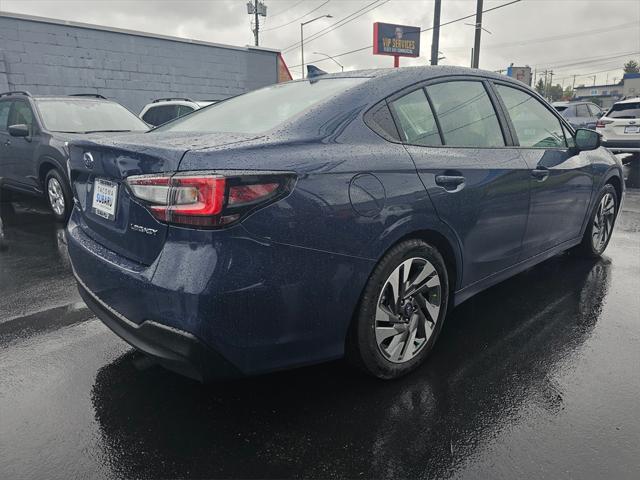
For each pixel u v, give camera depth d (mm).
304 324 2045
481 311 3410
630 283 3939
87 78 12734
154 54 13820
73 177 2691
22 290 3871
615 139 11945
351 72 2834
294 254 1946
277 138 2086
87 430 2145
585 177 3895
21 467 1925
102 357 2787
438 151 2594
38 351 2859
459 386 2482
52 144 5941
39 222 6285
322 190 2020
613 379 2547
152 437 2102
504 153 3025
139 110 13820
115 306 2146
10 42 11430
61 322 3264
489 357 2773
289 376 2559
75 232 2580
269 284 1898
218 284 1806
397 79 2611
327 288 2066
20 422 2199
